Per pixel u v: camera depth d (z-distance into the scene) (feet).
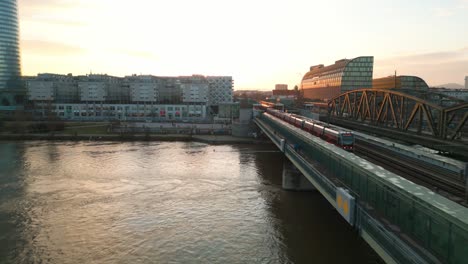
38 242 120.47
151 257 110.52
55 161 255.29
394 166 118.73
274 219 142.51
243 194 176.86
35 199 165.37
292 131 186.19
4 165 239.71
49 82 620.08
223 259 109.81
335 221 141.49
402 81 500.74
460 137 185.37
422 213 56.44
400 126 232.73
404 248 54.90
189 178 208.44
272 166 246.47
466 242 45.80
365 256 111.45
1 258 109.50
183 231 130.21
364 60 552.82
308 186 181.47
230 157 280.72
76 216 144.15
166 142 369.71
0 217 142.51
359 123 284.41
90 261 107.76
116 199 166.61
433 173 105.40
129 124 467.11
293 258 110.42
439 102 232.12
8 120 481.05
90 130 428.56
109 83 653.71
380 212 71.87
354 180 86.79
